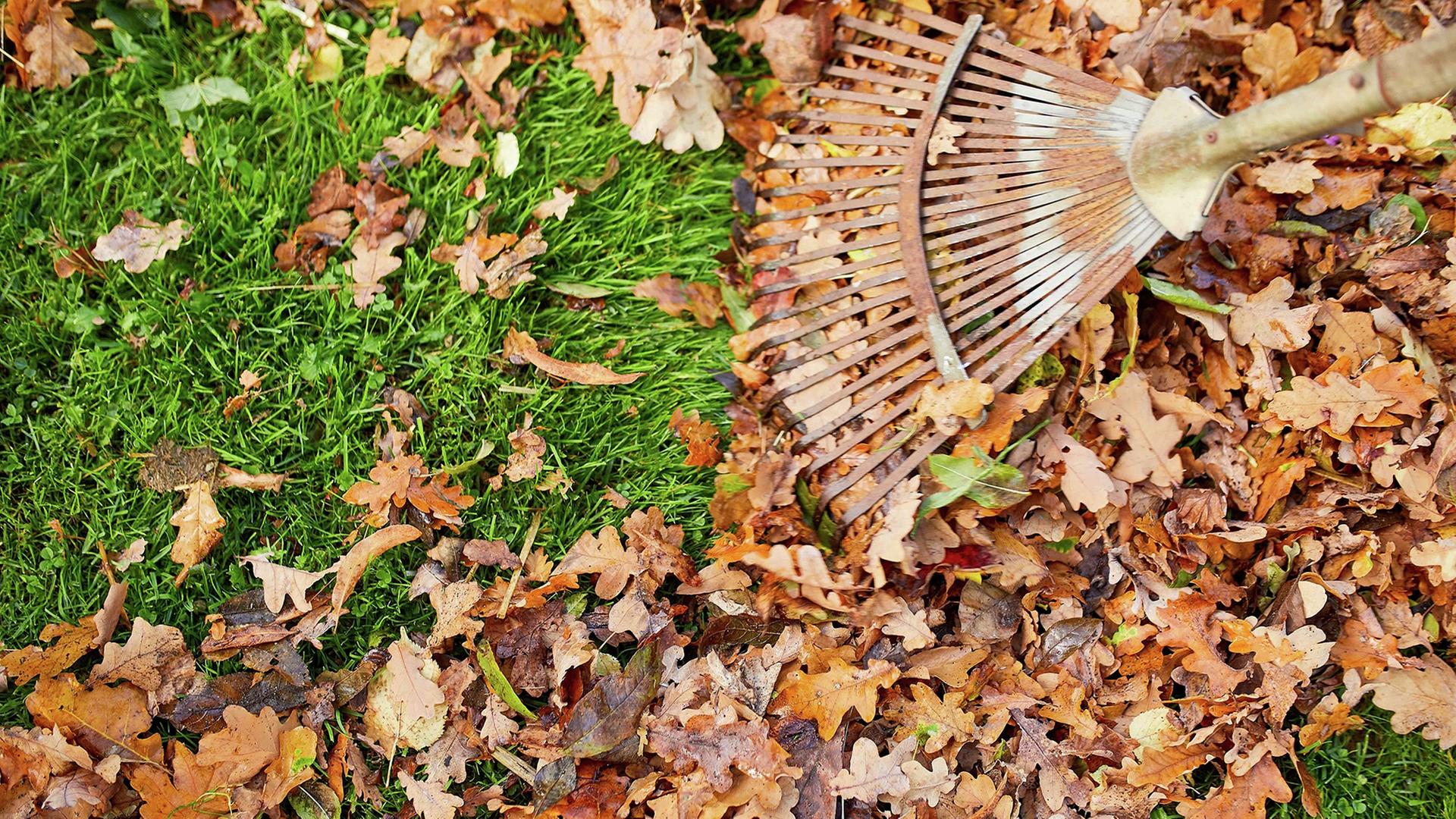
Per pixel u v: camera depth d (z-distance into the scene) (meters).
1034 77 1.42
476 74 1.47
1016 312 1.42
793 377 1.45
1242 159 1.32
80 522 1.41
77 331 1.41
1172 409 1.42
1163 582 1.42
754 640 1.41
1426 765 1.45
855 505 1.41
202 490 1.40
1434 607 1.43
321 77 1.47
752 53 1.50
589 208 1.49
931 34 1.47
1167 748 1.39
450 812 1.36
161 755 1.36
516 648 1.39
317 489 1.43
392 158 1.46
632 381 1.45
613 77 1.48
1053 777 1.39
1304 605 1.40
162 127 1.45
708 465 1.45
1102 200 1.39
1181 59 1.45
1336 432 1.40
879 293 1.44
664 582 1.43
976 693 1.41
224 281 1.44
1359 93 1.23
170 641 1.38
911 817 1.37
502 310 1.45
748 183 1.49
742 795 1.36
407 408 1.43
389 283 1.45
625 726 1.37
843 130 1.48
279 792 1.35
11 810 1.32
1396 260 1.42
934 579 1.43
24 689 1.38
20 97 1.43
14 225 1.42
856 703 1.38
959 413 1.40
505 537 1.43
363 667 1.39
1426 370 1.42
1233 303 1.43
